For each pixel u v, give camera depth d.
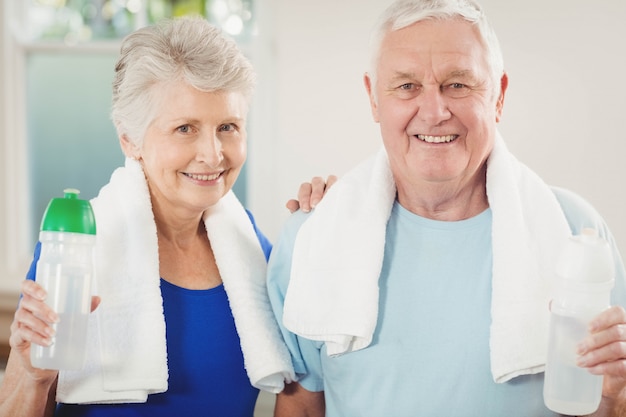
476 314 1.17
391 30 1.15
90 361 1.18
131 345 1.18
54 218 1.03
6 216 2.40
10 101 2.37
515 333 1.12
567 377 0.99
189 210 1.24
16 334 1.05
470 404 1.17
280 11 2.20
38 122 2.49
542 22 2.06
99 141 2.49
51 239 1.03
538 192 1.20
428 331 1.19
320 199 1.32
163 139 1.17
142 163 1.27
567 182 2.11
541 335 1.11
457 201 1.22
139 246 1.22
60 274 1.03
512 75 2.09
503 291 1.14
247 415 1.32
